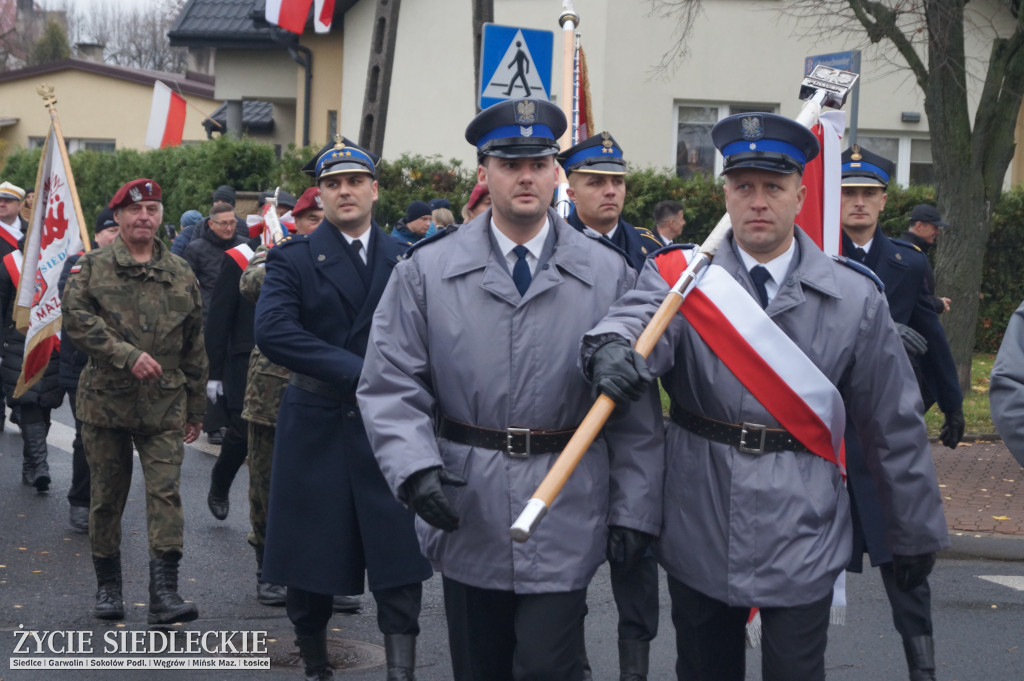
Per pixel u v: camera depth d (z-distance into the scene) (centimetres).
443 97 1798
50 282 769
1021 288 1670
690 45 1694
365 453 450
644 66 1694
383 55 1193
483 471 340
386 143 1839
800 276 337
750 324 332
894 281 506
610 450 345
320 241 473
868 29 1274
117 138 3272
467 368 342
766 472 331
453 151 1800
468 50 1778
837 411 333
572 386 341
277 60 2448
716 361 335
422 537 359
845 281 340
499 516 338
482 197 726
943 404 532
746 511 331
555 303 344
